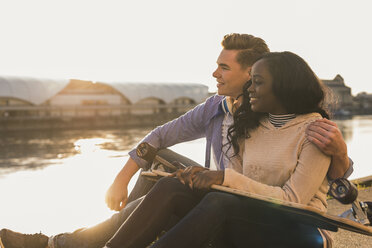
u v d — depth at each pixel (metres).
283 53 1.50
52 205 26.08
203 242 1.27
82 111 99.81
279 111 1.51
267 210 1.30
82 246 1.68
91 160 59.94
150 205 1.33
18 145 74.62
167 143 2.06
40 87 92.38
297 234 1.33
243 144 1.67
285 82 1.45
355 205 1.36
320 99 1.49
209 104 2.00
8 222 19.44
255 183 1.37
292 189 1.38
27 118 92.75
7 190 39.06
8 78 90.62
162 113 109.50
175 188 1.34
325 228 1.23
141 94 105.25
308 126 1.43
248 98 1.62
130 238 1.31
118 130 97.56
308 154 1.40
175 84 114.06
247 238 1.35
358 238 2.70
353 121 138.12
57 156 64.06
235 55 1.91
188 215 1.27
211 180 1.35
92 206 24.38
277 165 1.47
